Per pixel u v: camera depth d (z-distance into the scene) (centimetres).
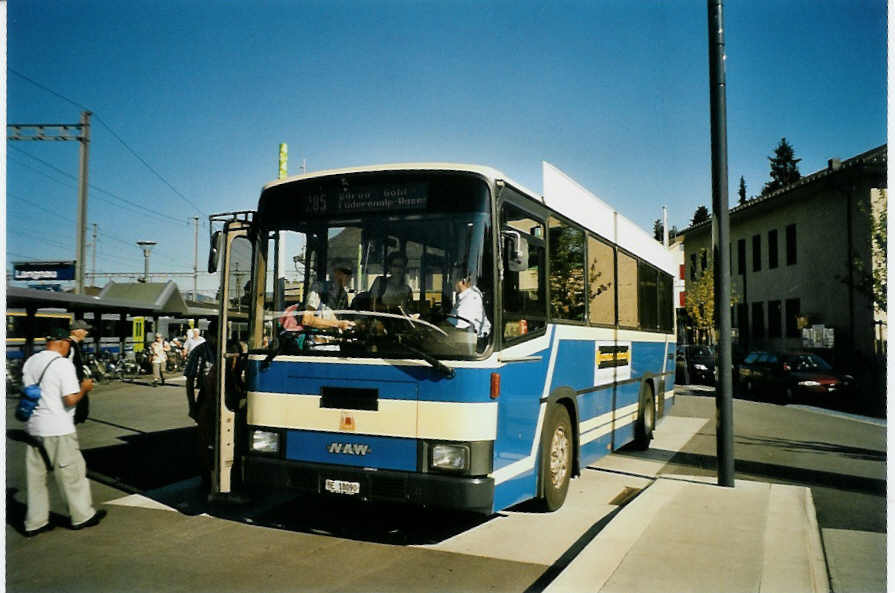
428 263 586
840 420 1770
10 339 2355
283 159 1688
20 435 630
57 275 2836
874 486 898
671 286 1419
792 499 739
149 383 2738
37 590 488
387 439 557
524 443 633
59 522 664
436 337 560
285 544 602
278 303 622
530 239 668
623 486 878
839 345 2917
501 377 574
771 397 2494
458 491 533
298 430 585
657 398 1241
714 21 805
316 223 626
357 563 555
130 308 2791
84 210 2758
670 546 568
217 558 562
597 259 898
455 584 510
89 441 1230
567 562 564
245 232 651
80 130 2752
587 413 830
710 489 793
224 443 625
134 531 636
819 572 518
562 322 749
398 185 607
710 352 3456
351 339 579
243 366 648
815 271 3186
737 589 471
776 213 3584
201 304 4034
